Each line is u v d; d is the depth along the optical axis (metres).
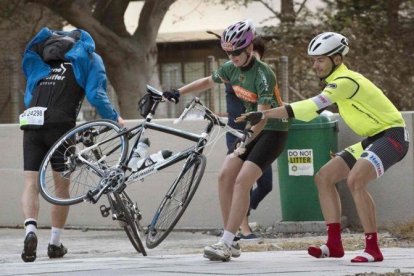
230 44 13.06
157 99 14.06
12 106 29.61
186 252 16.75
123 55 34.09
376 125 12.93
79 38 15.81
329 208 13.41
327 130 18.98
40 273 11.60
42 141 15.43
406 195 19.64
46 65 15.68
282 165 19.31
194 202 20.75
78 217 21.61
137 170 13.80
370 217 12.93
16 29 35.88
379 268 11.94
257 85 13.20
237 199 13.10
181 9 52.16
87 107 31.14
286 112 12.44
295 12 38.34
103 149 14.23
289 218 19.36
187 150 13.67
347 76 12.74
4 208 22.28
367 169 12.73
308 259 13.54
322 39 12.89
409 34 35.06
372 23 35.25
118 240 19.25
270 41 37.25
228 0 43.88
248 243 17.61
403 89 34.59
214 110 30.44
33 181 15.34
